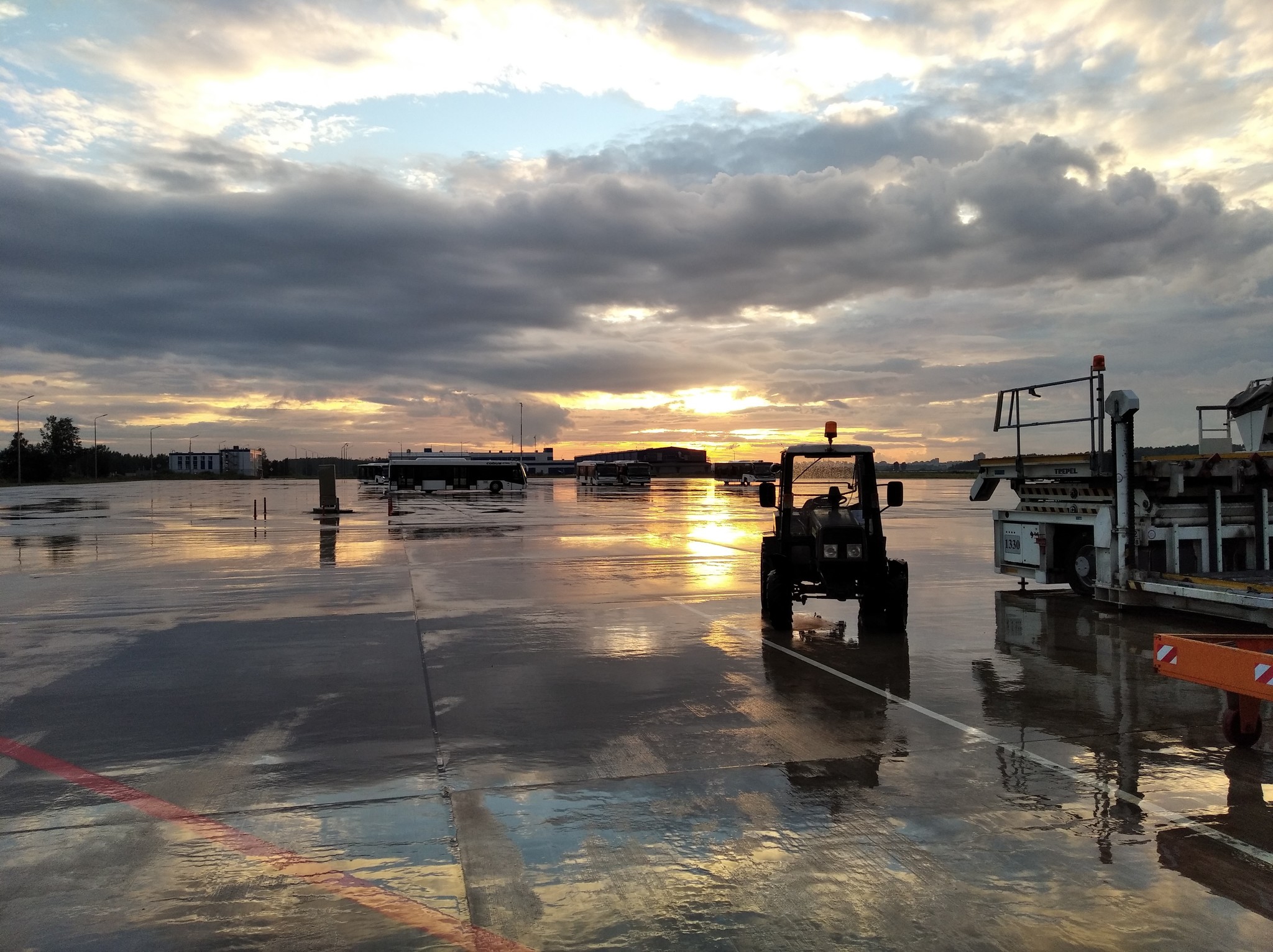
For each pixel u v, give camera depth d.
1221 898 3.75
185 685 7.64
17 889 3.87
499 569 16.50
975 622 10.88
